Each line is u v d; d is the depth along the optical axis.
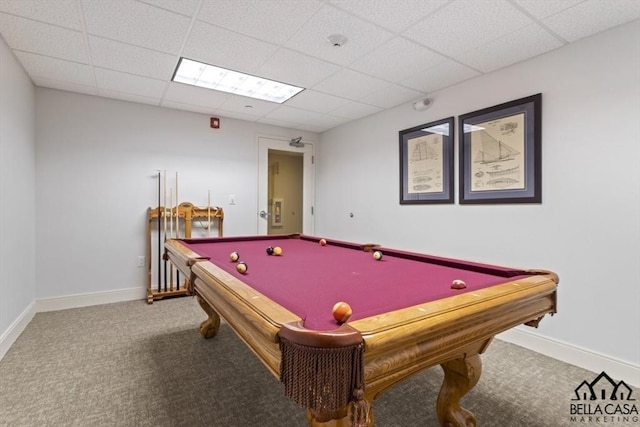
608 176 1.97
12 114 2.32
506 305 1.04
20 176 2.52
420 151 3.19
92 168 3.22
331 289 1.21
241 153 4.07
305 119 4.02
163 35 2.08
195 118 3.76
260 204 4.22
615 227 1.95
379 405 1.67
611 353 1.96
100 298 3.28
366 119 3.87
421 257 1.84
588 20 1.87
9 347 2.23
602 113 1.99
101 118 3.26
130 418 1.53
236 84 2.95
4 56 2.15
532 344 2.33
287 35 2.08
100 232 3.28
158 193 3.56
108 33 2.05
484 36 2.07
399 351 0.81
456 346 0.95
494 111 2.55
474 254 2.72
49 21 1.92
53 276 3.06
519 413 1.60
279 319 0.81
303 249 2.35
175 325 2.71
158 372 1.95
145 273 3.51
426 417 1.57
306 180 4.64
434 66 2.51
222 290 1.15
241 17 1.89
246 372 1.96
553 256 2.22
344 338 0.68
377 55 2.34
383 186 3.65
